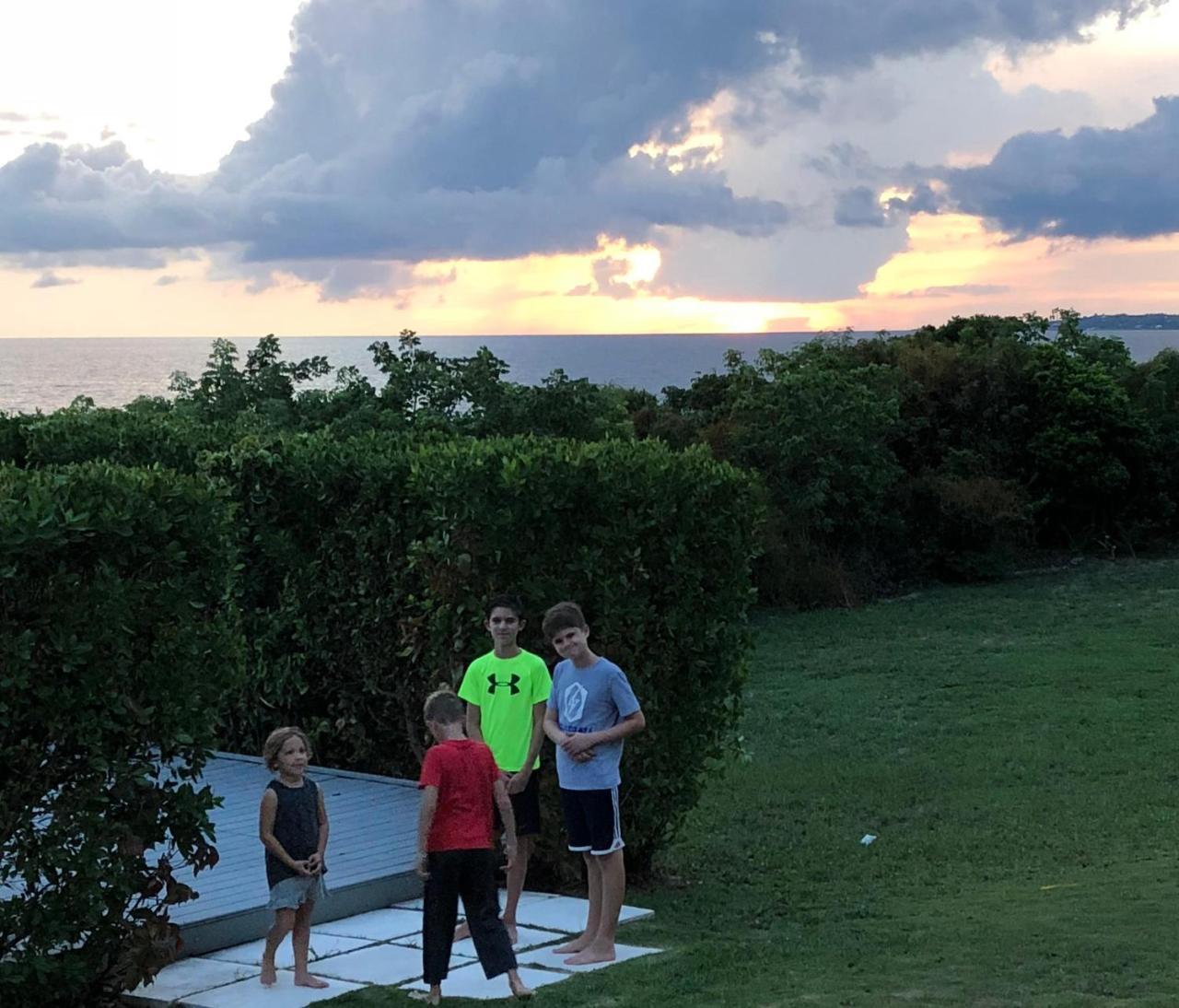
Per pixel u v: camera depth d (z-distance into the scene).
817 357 36.03
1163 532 40.28
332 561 13.26
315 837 7.67
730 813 13.98
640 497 10.22
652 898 10.31
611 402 28.91
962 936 8.51
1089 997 6.75
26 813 6.93
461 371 26.11
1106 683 21.38
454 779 7.19
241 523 13.35
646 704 10.27
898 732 18.42
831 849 12.31
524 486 9.97
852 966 7.75
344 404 25.62
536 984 7.39
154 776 7.44
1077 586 33.62
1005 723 18.69
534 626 10.07
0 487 7.02
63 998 7.20
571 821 8.02
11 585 6.76
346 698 13.39
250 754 13.92
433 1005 7.02
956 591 33.88
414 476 10.70
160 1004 7.29
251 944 8.41
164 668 7.41
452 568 10.23
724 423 34.75
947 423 38.69
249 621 13.55
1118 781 14.95
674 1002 6.92
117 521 7.11
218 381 26.73
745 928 9.30
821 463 32.44
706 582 10.75
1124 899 9.45
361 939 8.52
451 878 7.11
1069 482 38.00
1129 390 41.81
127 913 7.71
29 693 6.84
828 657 25.23
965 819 13.43
